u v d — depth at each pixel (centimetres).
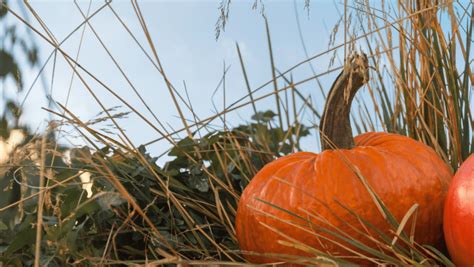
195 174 110
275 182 93
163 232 103
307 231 90
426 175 92
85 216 105
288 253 91
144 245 105
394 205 90
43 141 94
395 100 118
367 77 94
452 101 110
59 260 96
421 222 91
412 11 114
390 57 116
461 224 85
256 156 120
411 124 116
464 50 112
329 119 97
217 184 112
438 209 92
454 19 111
